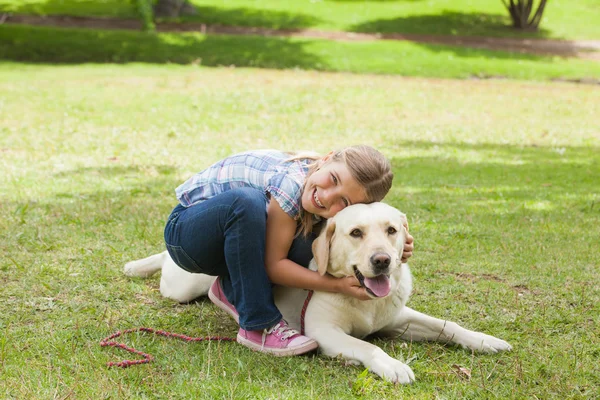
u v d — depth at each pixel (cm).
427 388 304
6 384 292
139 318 381
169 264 413
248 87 1546
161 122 1138
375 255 307
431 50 2320
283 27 2714
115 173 774
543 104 1516
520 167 902
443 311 402
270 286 343
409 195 718
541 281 452
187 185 371
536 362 331
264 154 367
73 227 545
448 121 1273
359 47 2291
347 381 307
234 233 333
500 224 605
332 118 1245
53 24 2522
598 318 390
